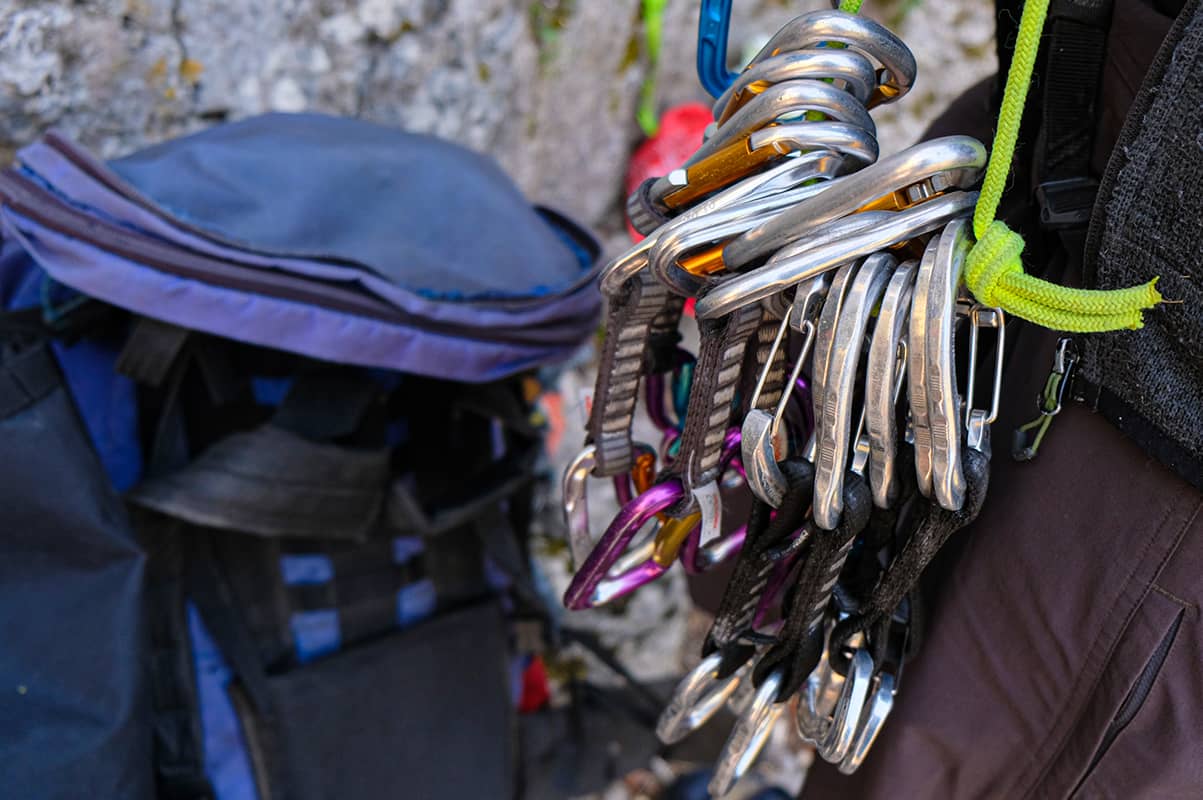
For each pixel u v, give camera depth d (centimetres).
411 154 92
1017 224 51
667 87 185
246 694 88
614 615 142
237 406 85
